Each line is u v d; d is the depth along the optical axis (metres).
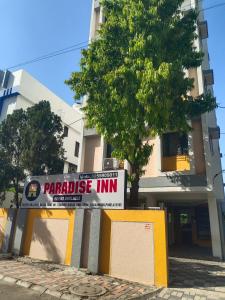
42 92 22.53
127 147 10.31
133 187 10.15
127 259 8.12
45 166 13.42
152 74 8.20
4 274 7.88
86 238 9.41
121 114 9.36
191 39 10.82
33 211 11.32
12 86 20.38
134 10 9.91
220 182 16.00
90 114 10.64
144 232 8.13
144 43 9.20
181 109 10.14
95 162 15.63
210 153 12.63
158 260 7.62
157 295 6.57
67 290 6.54
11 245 11.34
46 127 13.53
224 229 15.42
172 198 15.27
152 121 8.87
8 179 12.60
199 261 11.68
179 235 18.95
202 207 18.47
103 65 10.12
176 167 13.21
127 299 6.04
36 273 8.13
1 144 13.17
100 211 9.12
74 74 10.48
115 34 10.41
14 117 13.70
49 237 10.37
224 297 6.49
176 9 10.88
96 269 8.38
